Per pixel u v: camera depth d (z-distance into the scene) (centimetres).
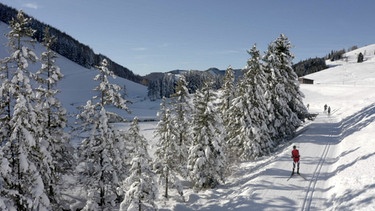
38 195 1418
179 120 2681
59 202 1923
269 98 2962
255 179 2053
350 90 8500
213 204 1936
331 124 3844
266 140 2861
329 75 15712
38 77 1703
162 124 2634
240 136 2819
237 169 2639
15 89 1427
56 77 1761
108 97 1884
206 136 2366
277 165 2255
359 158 2027
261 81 2877
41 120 1680
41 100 1786
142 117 9456
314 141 2866
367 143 2309
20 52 1477
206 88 2464
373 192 1465
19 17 1493
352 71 16438
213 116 2406
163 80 15900
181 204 2122
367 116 3334
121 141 1961
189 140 2692
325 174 2020
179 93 2698
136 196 1590
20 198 1383
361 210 1352
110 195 1906
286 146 2867
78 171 2016
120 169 1939
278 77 3081
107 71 1875
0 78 1439
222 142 2447
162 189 2697
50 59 1784
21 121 1388
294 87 3266
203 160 2316
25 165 1399
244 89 2867
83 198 2434
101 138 1823
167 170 2439
